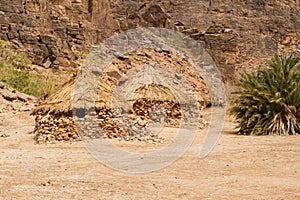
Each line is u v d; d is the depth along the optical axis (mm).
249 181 7379
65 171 8344
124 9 43750
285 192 6605
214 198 6309
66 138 13055
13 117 18875
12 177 7727
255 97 15336
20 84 28031
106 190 6789
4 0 37250
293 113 15148
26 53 35438
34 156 10250
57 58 35906
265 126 15047
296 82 15211
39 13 38250
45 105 13664
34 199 6207
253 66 41562
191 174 8070
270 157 9664
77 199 6234
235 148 11234
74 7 40844
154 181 7477
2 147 12016
